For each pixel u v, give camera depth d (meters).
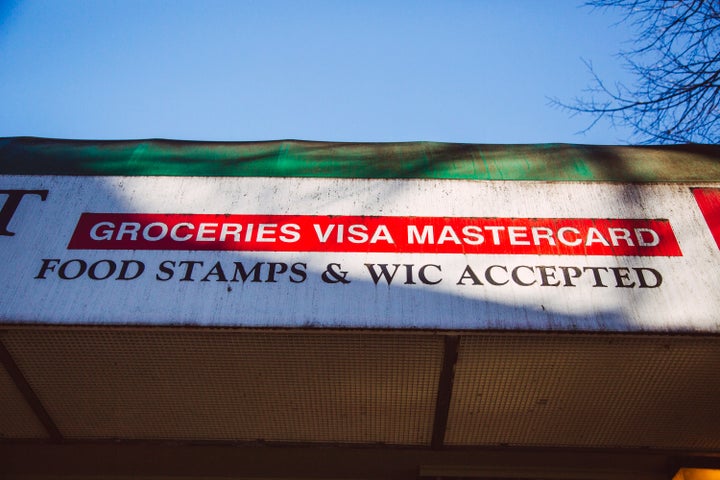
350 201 4.05
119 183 4.13
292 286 3.59
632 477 4.55
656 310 3.49
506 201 4.06
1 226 3.87
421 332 3.42
